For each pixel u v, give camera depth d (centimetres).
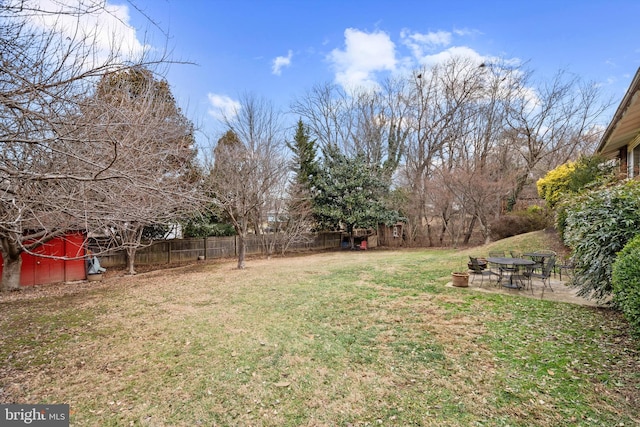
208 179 993
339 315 479
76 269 873
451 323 423
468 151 1855
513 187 1480
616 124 675
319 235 1845
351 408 248
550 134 1678
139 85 415
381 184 1788
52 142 261
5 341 405
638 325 293
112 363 337
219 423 235
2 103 222
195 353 357
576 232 471
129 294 679
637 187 424
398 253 1507
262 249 1598
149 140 397
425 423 225
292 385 284
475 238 1792
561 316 424
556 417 224
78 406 259
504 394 256
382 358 331
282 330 422
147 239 1162
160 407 256
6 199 296
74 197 321
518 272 644
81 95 273
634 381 259
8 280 750
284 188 1476
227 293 657
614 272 323
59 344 393
